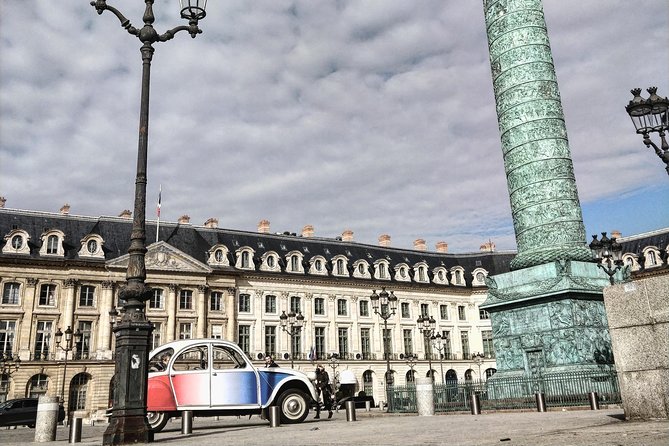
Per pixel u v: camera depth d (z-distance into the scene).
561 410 18.12
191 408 14.10
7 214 53.50
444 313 71.19
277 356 59.09
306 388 15.66
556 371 21.92
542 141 24.23
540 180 23.95
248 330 58.72
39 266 51.41
